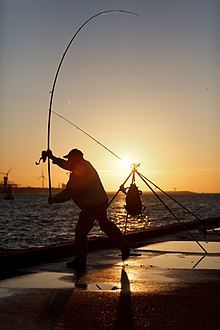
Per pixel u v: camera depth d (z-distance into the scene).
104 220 8.42
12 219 51.12
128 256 8.62
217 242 12.02
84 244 7.99
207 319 4.71
